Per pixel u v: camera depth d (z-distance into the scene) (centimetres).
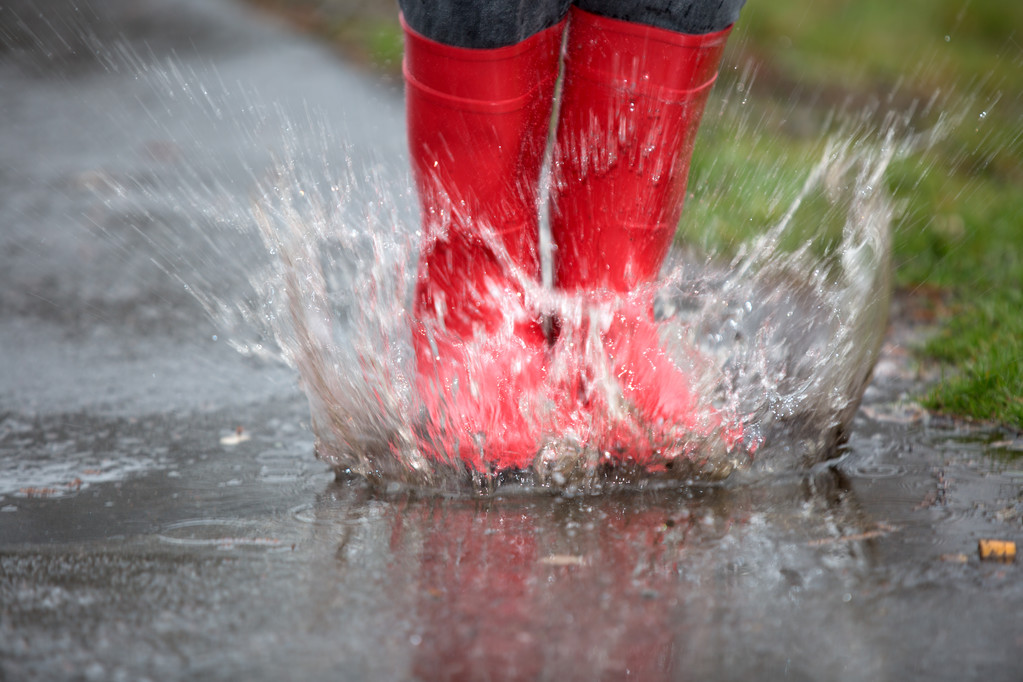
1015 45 1752
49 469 341
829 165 406
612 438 311
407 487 318
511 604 233
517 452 310
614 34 298
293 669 206
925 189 766
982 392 391
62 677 203
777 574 247
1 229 705
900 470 323
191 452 356
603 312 320
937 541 265
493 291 320
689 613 228
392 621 225
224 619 227
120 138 996
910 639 216
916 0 1917
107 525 290
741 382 329
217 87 1212
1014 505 291
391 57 1342
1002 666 206
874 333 335
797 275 373
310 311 330
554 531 277
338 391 320
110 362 462
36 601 237
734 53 1468
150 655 212
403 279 338
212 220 719
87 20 1691
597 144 312
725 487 312
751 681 201
